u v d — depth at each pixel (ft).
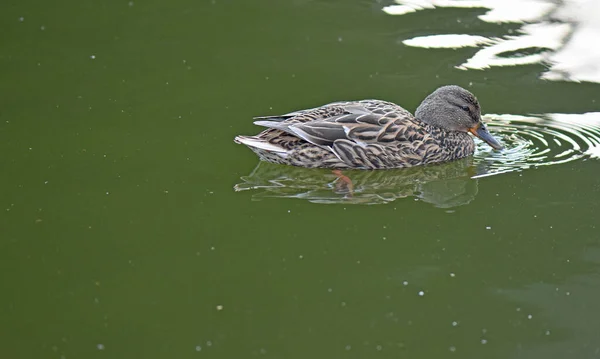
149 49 61.26
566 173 45.52
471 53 60.03
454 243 39.65
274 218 41.83
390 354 32.50
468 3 67.87
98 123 50.93
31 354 32.22
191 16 66.69
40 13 66.74
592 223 40.68
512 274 37.29
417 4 68.08
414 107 53.11
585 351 32.63
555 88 55.01
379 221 41.70
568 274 37.19
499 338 33.42
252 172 46.29
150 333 33.53
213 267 37.76
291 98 54.29
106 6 68.33
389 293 36.11
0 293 35.73
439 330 33.94
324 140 46.93
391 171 47.80
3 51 60.59
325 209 42.86
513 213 42.01
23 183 44.21
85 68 58.34
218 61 59.57
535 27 63.26
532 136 50.06
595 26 62.85
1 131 49.60
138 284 36.52
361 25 64.95
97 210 41.96
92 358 32.04
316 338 33.35
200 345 32.89
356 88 55.52
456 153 49.47
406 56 60.03
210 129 50.37
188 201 43.11
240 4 68.59
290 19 66.13
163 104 53.42
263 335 33.45
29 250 38.70
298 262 38.19
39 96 54.24
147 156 47.29
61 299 35.53
